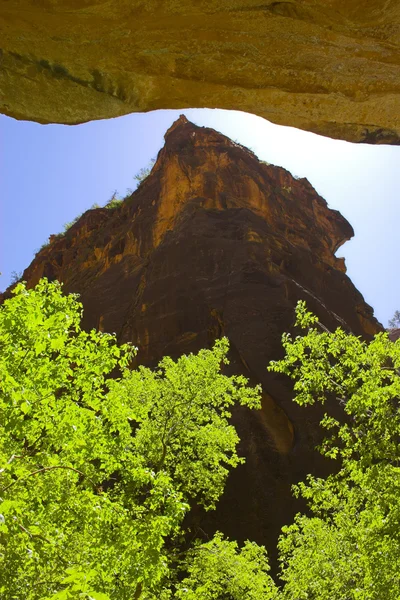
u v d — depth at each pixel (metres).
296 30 5.62
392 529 10.68
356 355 12.27
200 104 7.10
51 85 6.81
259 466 27.45
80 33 5.83
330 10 5.21
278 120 7.43
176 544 20.03
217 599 17.02
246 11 5.38
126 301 43.94
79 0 5.24
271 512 25.81
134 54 6.16
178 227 45.34
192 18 5.50
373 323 47.38
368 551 11.34
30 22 5.68
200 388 17.59
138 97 6.95
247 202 49.97
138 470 10.10
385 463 11.25
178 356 35.69
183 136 56.28
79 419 9.42
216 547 17.14
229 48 6.03
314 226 56.34
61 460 9.77
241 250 40.53
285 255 43.22
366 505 11.63
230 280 38.12
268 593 15.97
